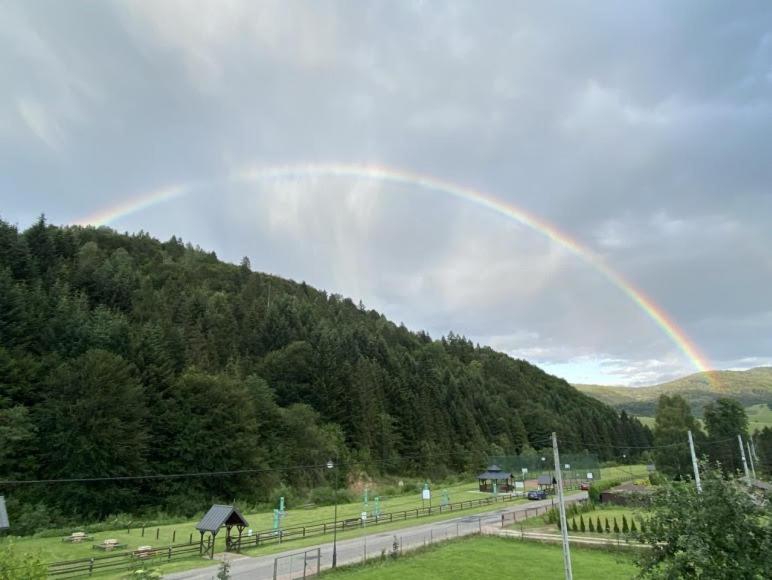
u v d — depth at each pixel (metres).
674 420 124.38
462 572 37.19
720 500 17.03
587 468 127.31
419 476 125.25
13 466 64.88
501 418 173.62
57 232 137.88
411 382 155.75
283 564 39.78
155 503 75.25
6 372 69.88
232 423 87.38
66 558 43.31
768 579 15.60
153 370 85.81
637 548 33.06
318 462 100.62
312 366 125.81
